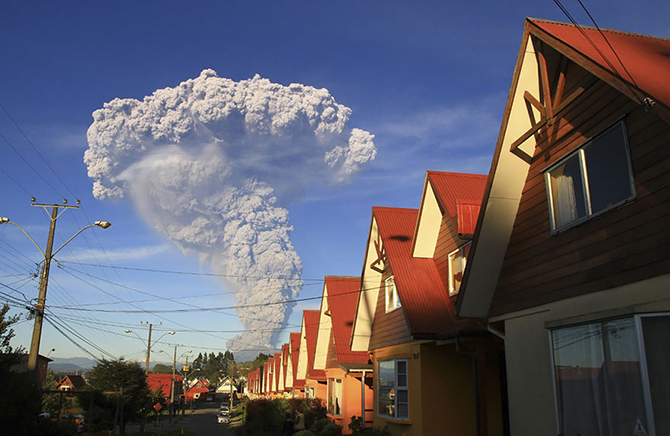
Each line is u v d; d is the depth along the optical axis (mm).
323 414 26203
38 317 16406
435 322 13477
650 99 5672
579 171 7695
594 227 7195
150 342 42594
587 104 7656
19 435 13812
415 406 13773
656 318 6016
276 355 54344
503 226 9328
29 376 15273
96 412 29500
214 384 152000
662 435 5758
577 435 7152
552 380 7738
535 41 8555
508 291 9164
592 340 7008
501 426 13367
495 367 13828
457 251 13992
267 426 28016
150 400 36406
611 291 6715
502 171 9172
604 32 9445
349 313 25109
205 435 31312
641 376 6039
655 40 9969
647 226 6234
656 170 6188
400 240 16406
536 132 8930
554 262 8008
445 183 15109
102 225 17734
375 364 17656
